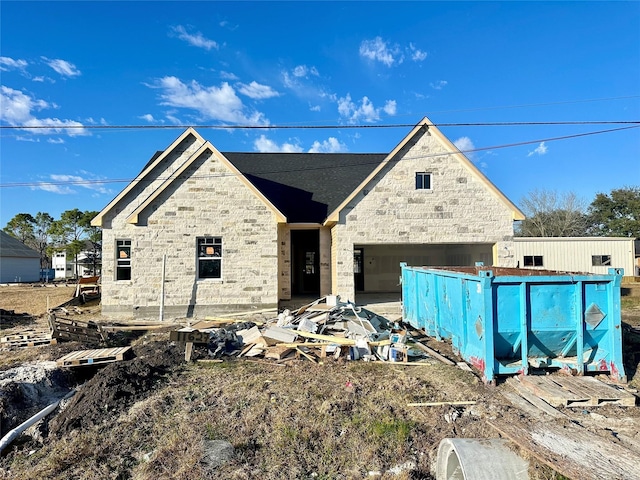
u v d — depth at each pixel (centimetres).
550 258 2502
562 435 423
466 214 1527
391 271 2152
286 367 740
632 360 730
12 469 447
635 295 2011
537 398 550
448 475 405
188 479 407
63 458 454
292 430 494
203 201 1445
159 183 1488
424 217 1519
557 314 628
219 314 1427
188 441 476
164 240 1431
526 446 396
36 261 4362
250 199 1459
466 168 1534
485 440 415
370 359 784
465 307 710
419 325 1008
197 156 1442
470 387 614
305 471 420
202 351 820
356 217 1508
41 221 5891
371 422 511
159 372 712
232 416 538
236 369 732
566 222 4622
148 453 462
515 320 627
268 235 1457
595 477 338
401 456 446
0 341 993
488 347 625
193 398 602
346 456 446
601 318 630
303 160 2034
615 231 4950
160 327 1184
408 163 1526
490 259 1581
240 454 450
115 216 1444
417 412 538
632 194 4947
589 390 550
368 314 1033
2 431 540
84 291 1983
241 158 2036
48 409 585
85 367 768
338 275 1495
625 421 483
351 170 1953
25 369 719
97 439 494
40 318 1453
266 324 1026
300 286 1958
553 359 645
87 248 5238
